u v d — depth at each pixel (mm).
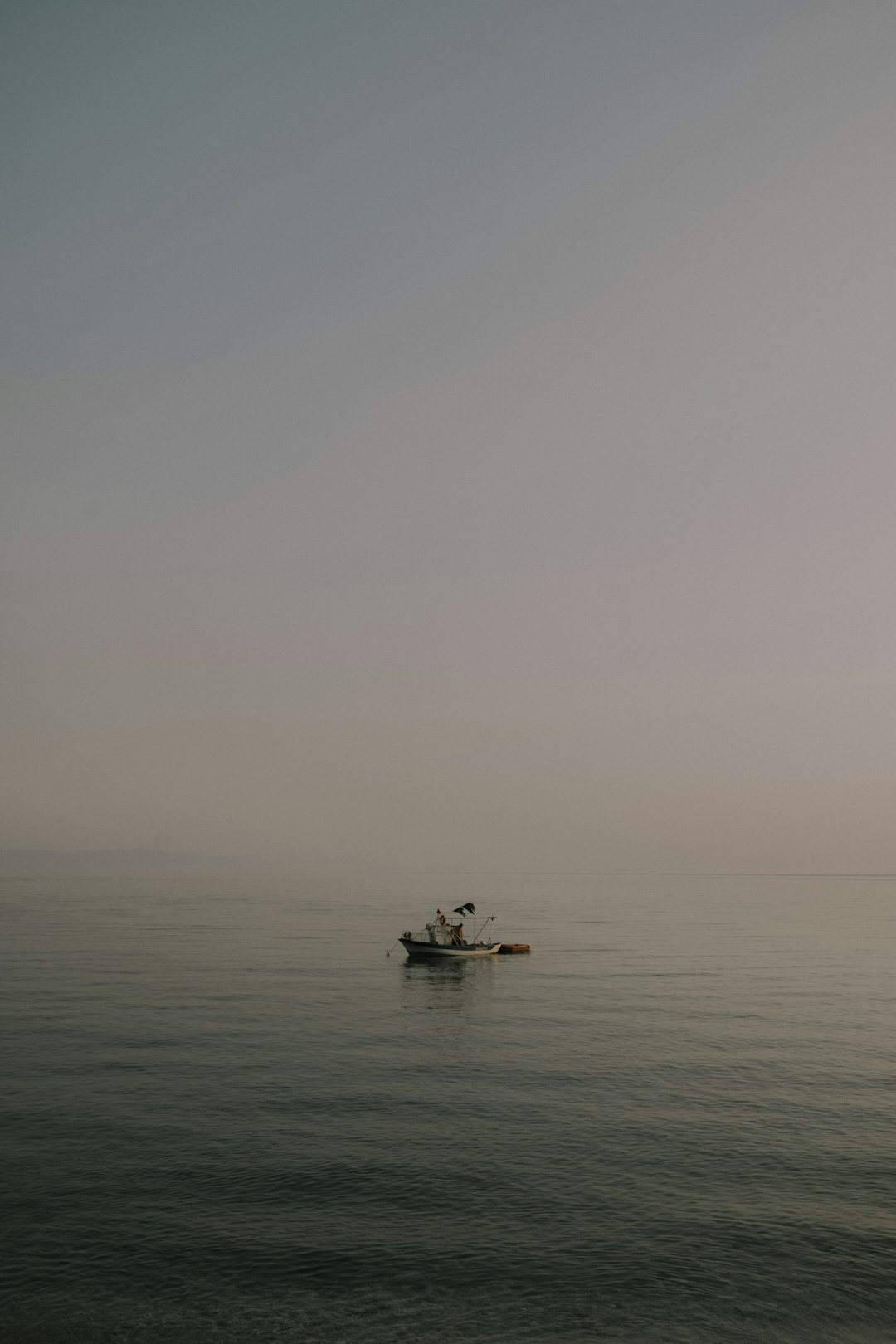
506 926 141500
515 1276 24391
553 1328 22188
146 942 101375
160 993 65250
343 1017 57406
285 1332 21797
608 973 81562
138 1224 26875
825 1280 24375
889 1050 49156
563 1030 54000
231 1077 42125
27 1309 22500
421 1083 41500
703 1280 24266
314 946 100438
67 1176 30109
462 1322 22344
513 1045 49719
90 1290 23359
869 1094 40438
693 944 111375
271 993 66500
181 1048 47719
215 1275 24141
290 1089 40281
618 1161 32062
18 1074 42125
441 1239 26250
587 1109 37844
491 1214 27906
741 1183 30328
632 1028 54938
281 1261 24906
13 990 65938
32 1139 33469
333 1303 23016
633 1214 28031
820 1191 29766
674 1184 30203
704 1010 61438
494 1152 32875
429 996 66562
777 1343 21750
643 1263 25125
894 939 122062
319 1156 32219
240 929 120625
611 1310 22922
